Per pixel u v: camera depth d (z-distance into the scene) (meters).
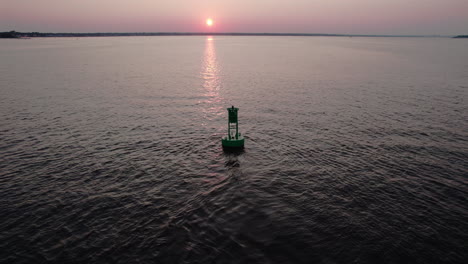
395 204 17.20
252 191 18.48
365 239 14.15
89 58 112.25
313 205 16.97
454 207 17.00
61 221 15.77
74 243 14.08
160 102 43.53
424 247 13.73
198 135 29.56
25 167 22.22
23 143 27.09
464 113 36.66
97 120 34.38
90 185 19.59
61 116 35.84
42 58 109.44
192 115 36.84
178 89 53.44
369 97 46.12
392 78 64.56
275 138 28.56
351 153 24.78
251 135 29.47
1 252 13.49
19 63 91.88
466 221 15.69
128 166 22.47
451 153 24.72
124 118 35.31
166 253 13.28
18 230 15.04
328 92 50.31
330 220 15.56
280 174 20.94
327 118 35.16
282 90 52.44
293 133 29.95
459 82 59.03
